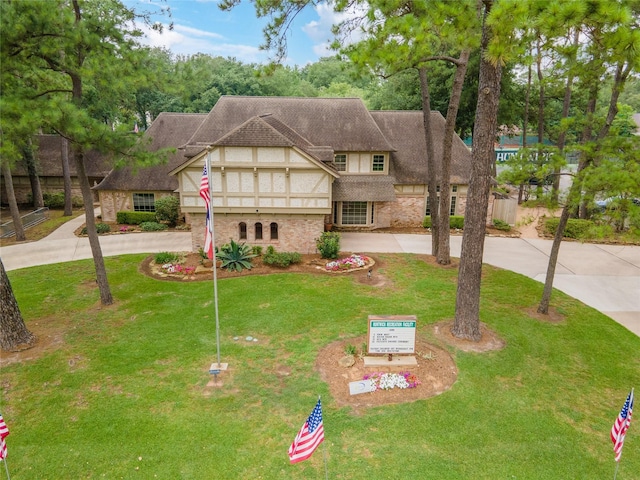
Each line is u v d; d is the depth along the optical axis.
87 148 12.59
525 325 13.58
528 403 9.66
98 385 10.28
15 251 21.36
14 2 11.32
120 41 13.50
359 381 10.11
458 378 10.48
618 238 23.20
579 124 13.84
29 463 7.90
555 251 13.86
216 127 26.16
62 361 11.35
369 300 15.33
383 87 45.66
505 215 26.61
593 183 11.38
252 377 10.58
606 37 8.16
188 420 9.01
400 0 11.07
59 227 26.31
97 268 14.71
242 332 12.95
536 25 8.16
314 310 14.45
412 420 8.95
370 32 11.48
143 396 9.84
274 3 12.99
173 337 12.66
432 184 20.25
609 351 12.14
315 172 19.77
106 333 12.91
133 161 14.14
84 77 12.59
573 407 9.63
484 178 11.59
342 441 8.37
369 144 26.08
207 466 7.79
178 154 28.00
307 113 27.17
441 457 7.99
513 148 52.50
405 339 10.87
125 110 33.16
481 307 14.91
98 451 8.16
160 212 26.28
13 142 11.97
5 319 11.78
